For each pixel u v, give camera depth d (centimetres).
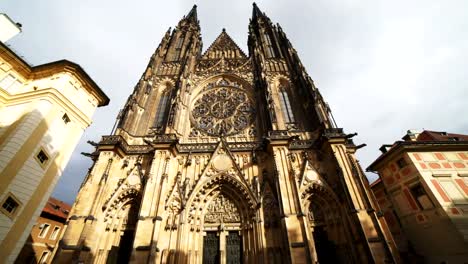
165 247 2689
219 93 4966
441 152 3469
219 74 5259
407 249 3459
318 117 3841
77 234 2702
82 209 2867
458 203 2967
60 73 2847
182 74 4803
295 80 4919
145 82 4900
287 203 2902
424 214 3206
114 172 3381
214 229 3103
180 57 5844
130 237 2995
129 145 3747
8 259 1981
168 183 3195
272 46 6172
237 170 3409
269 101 4097
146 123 4266
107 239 2895
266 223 2886
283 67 5347
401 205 3641
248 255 2822
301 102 4544
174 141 3362
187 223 2981
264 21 7162
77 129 2914
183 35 6769
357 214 2756
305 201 3180
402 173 3612
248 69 5409
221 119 4434
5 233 1983
